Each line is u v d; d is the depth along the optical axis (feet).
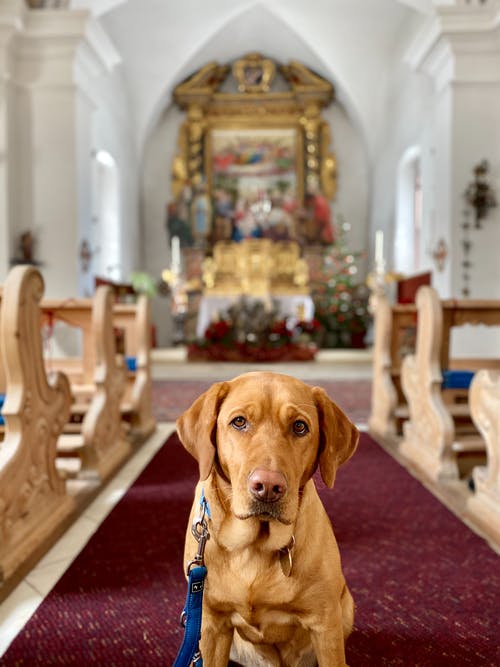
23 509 9.75
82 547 10.19
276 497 4.33
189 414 5.24
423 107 40.96
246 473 4.47
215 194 57.00
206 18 47.21
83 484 13.39
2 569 8.62
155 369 37.88
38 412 10.52
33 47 32.32
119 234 48.91
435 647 7.21
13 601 8.34
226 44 53.47
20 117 32.91
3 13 30.25
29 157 33.01
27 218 33.17
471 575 9.14
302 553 5.14
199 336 47.96
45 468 10.79
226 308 47.42
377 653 7.08
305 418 4.81
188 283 50.90
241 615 5.32
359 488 13.52
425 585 8.80
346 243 57.57
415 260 49.73
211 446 4.96
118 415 16.03
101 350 14.70
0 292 12.00
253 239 54.08
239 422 4.82
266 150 56.95
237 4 46.42
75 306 16.42
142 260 57.31
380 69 51.19
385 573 9.20
